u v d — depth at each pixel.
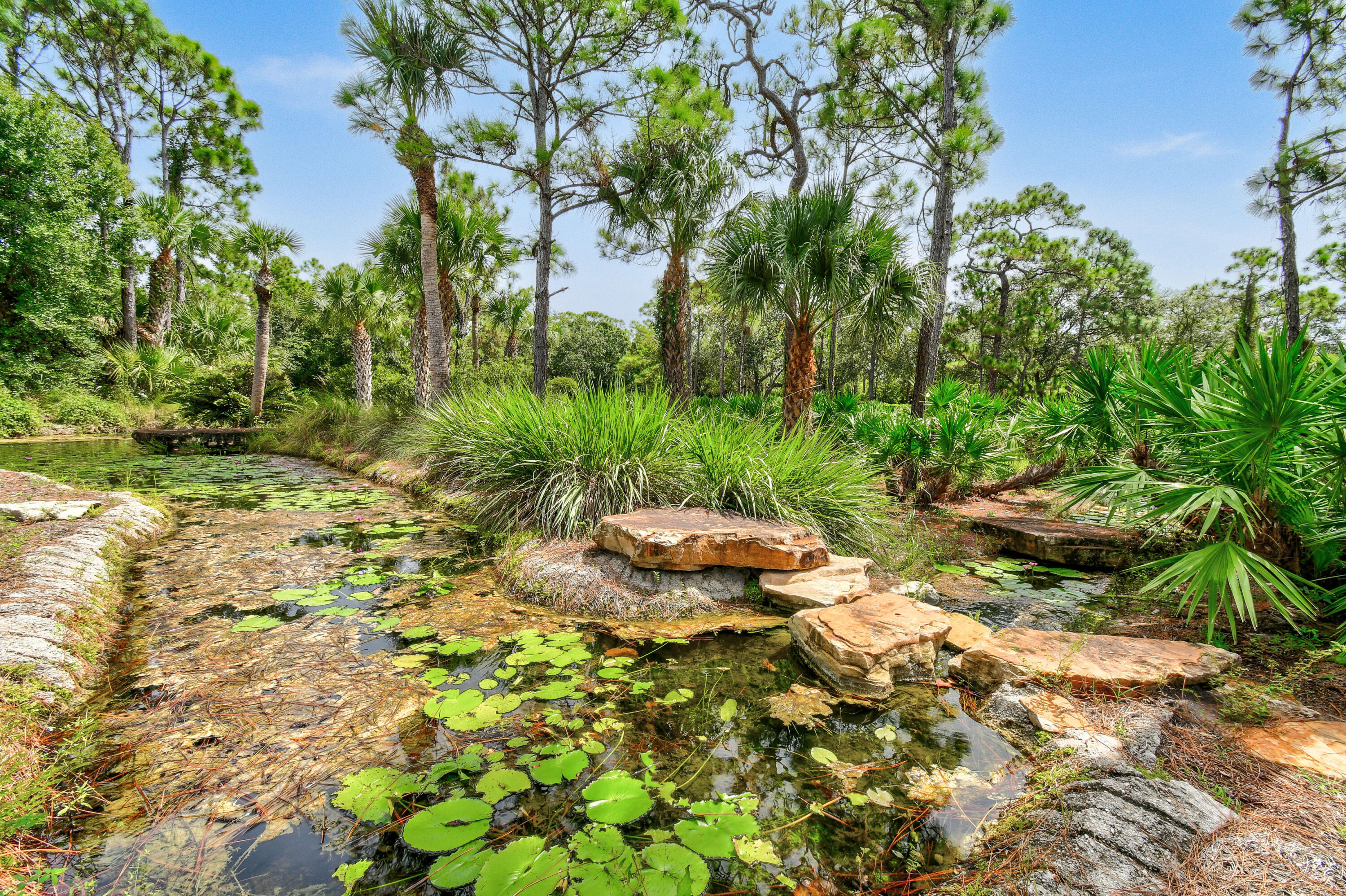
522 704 2.12
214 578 3.45
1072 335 18.55
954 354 17.97
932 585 3.63
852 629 2.53
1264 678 2.17
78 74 17.52
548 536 4.00
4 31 16.16
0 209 12.48
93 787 1.60
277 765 1.72
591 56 8.03
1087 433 4.12
